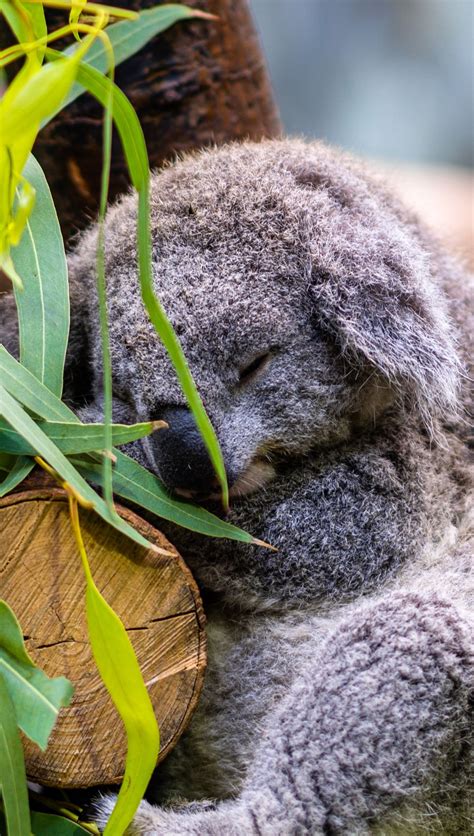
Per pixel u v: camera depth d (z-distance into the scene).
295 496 3.56
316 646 3.41
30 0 2.38
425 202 9.49
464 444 3.99
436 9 16.11
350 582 3.58
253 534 3.53
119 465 2.88
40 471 2.88
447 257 4.25
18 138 2.17
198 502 3.32
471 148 16.28
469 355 3.98
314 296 3.40
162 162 4.39
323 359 3.45
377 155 16.19
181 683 2.84
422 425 3.83
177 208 3.46
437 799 3.04
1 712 2.43
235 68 4.50
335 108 16.53
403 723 2.99
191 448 3.17
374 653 3.08
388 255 3.49
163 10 3.45
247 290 3.31
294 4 16.34
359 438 3.70
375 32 16.39
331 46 16.47
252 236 3.41
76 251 4.00
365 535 3.58
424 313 3.48
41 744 2.33
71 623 2.74
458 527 3.87
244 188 3.54
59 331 2.84
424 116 16.31
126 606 2.79
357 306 3.38
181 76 4.31
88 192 4.37
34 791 3.19
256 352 3.32
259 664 3.61
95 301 3.55
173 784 3.59
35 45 2.29
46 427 2.68
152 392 3.21
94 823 3.03
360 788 2.98
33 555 2.71
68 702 2.39
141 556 2.77
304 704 3.08
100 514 2.50
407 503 3.67
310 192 3.60
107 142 2.09
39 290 2.83
